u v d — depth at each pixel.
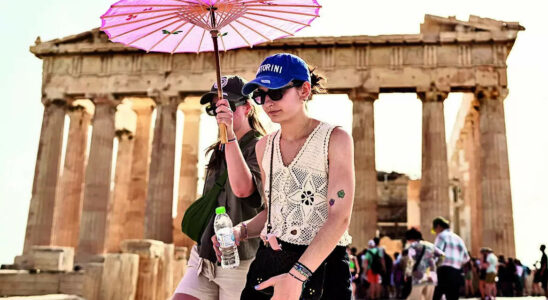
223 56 41.69
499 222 37.16
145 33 4.80
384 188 55.72
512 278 32.16
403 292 27.06
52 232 41.75
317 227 3.47
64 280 13.75
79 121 47.25
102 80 43.00
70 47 43.22
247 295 3.53
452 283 12.50
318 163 3.50
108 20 4.46
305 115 3.65
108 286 15.30
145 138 48.53
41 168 42.22
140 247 17.25
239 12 4.51
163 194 40.28
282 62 3.59
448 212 37.81
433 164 38.28
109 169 42.09
